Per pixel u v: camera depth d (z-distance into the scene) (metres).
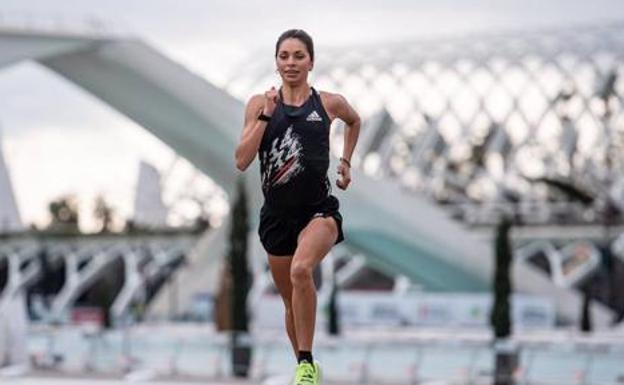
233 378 88.00
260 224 19.67
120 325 154.75
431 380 84.94
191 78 155.62
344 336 124.06
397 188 161.50
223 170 161.88
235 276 101.25
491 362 84.25
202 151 160.50
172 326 165.50
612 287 181.38
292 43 18.92
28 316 186.88
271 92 19.17
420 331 142.50
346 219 161.25
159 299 186.25
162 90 155.62
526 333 137.88
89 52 154.38
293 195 19.06
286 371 89.50
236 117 156.12
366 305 156.50
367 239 163.50
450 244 161.88
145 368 92.44
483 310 150.75
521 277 165.12
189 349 92.50
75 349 97.06
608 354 79.62
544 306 150.50
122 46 154.12
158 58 155.25
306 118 18.94
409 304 154.62
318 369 19.12
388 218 161.38
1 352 92.19
